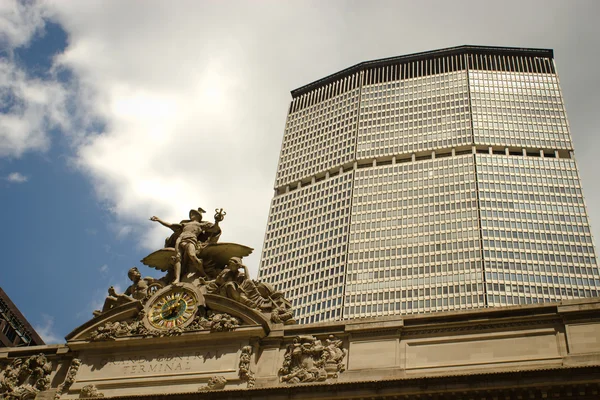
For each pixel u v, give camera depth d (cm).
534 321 4872
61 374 5734
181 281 5978
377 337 5094
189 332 5472
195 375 5291
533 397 4366
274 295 5675
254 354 5284
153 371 5416
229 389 4984
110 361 5584
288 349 5253
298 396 4794
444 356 4906
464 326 4991
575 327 4744
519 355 4766
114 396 5225
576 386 4297
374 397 4641
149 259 6216
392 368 4900
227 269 5788
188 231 6253
